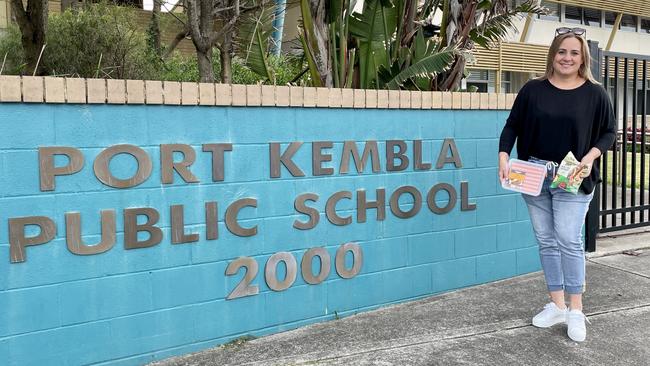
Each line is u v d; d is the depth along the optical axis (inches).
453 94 191.9
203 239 149.7
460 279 198.7
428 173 188.9
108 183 135.9
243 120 153.6
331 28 204.1
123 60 229.0
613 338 156.6
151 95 139.6
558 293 162.4
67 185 131.4
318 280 168.7
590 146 152.8
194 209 147.9
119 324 139.9
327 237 169.8
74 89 130.3
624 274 211.2
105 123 135.1
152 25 278.8
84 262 134.7
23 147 126.3
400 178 182.9
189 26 186.2
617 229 253.8
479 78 758.5
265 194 158.2
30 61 210.1
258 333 160.1
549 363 141.7
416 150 185.5
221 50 229.6
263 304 160.4
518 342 153.3
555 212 154.8
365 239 177.0
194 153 146.7
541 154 155.4
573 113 148.3
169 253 145.3
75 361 135.0
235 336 156.6
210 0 187.0
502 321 168.1
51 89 127.7
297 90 160.7
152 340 144.5
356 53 220.1
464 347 150.0
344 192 171.8
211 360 144.6
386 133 179.3
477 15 231.8
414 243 187.2
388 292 182.7
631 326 164.7
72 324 134.2
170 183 144.0
